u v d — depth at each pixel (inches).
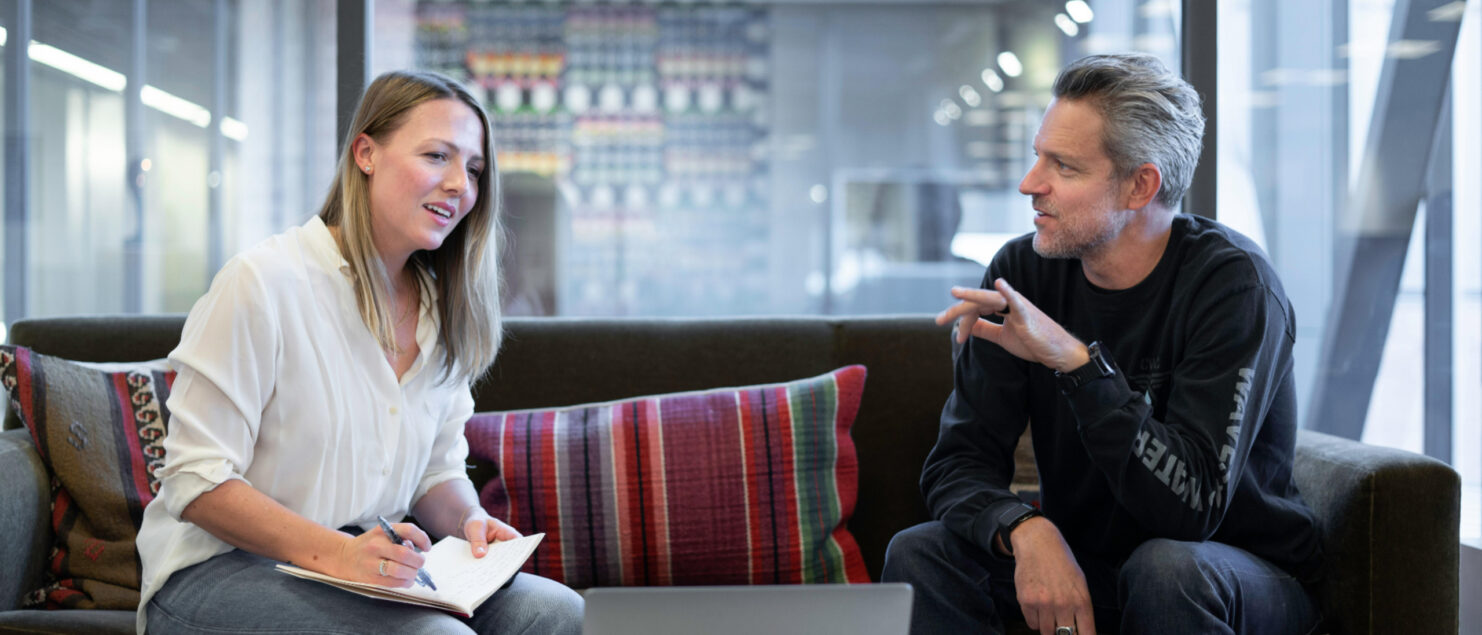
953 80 137.8
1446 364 105.4
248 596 46.2
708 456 67.4
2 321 118.0
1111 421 51.3
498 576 48.9
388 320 53.6
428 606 46.8
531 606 49.9
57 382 62.4
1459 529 55.6
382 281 53.7
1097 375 51.8
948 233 138.6
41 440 60.7
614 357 74.7
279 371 49.9
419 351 56.7
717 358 74.9
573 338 74.9
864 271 138.6
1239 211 107.7
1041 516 53.7
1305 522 57.1
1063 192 55.4
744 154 137.2
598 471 66.9
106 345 72.2
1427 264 106.0
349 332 52.7
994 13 136.8
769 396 69.7
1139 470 50.9
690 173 136.9
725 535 66.3
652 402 70.0
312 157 124.0
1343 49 106.8
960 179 138.2
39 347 71.6
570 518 66.2
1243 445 53.2
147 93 121.7
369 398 53.0
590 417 69.5
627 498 66.4
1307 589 58.4
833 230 138.2
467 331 57.5
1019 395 60.3
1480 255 105.3
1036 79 137.0
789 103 137.3
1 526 55.4
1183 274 56.9
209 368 47.5
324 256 52.7
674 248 137.4
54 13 118.9
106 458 61.8
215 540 49.7
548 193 135.8
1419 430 105.6
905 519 73.6
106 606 57.8
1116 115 54.2
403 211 52.6
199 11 122.0
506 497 66.9
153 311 122.6
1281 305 55.5
